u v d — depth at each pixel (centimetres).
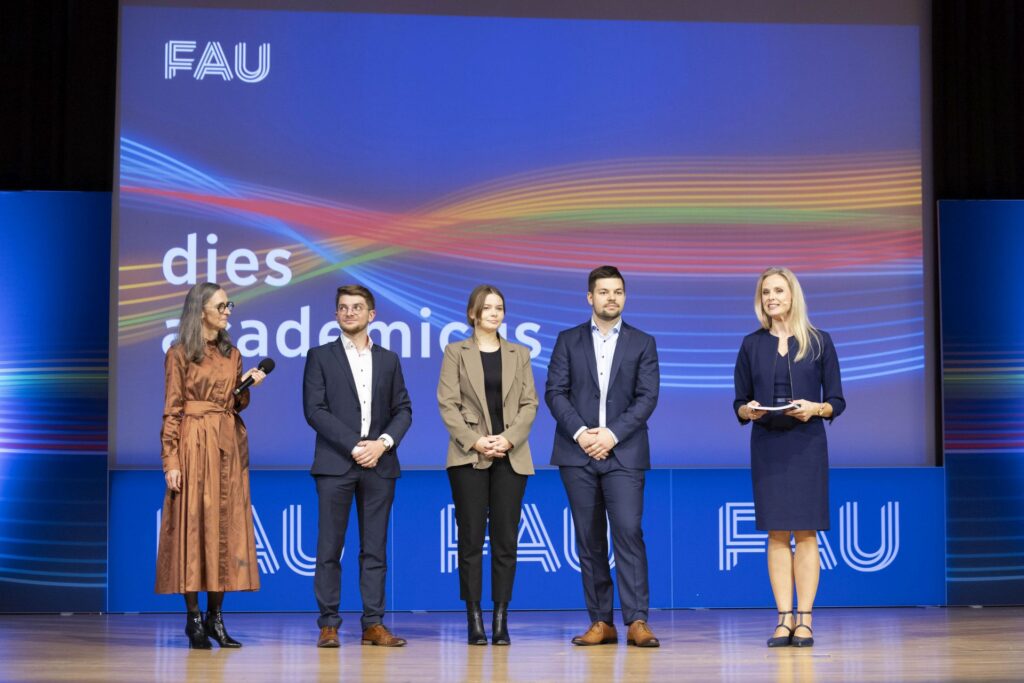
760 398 478
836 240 640
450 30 634
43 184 617
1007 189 646
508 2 637
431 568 601
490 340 488
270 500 598
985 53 649
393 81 631
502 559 480
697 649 465
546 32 638
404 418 489
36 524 585
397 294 627
